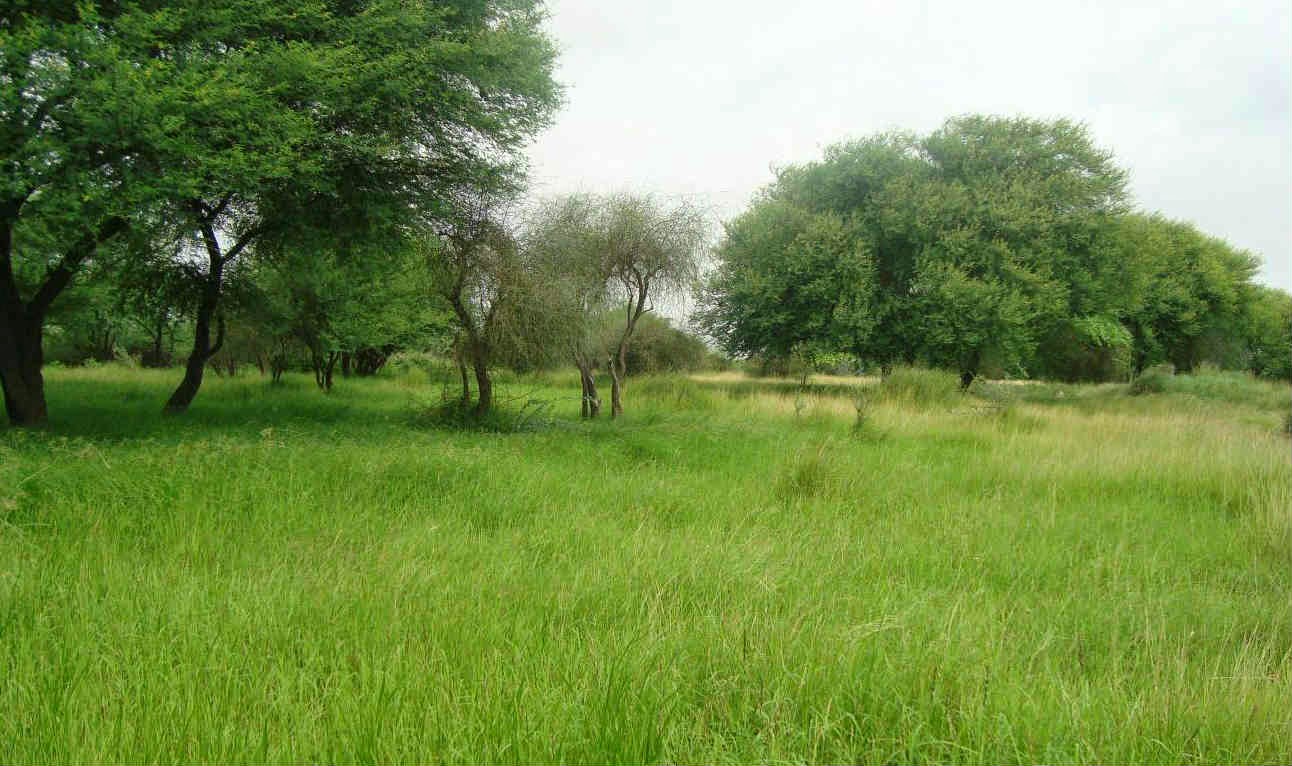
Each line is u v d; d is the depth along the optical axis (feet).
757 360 121.39
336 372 103.04
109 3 30.30
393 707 7.61
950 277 76.64
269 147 30.96
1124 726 7.76
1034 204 80.74
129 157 28.40
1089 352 134.31
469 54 36.58
